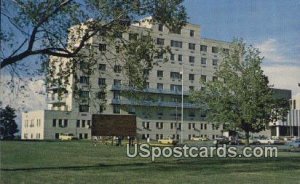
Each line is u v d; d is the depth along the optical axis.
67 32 23.77
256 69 47.41
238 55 48.19
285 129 116.00
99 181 18.06
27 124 106.00
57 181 17.86
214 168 24.97
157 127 107.25
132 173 21.53
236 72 48.22
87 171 22.31
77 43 24.78
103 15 23.75
